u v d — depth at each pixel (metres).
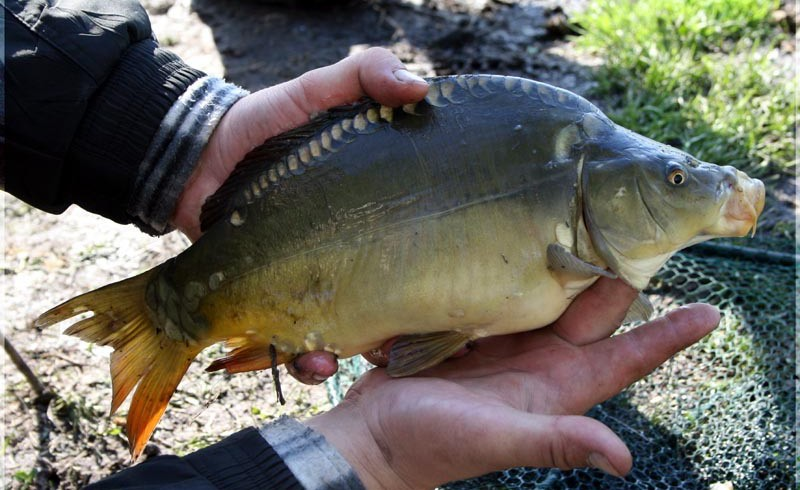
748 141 0.87
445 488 0.56
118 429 0.63
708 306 0.43
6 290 0.76
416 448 0.39
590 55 1.06
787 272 0.70
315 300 0.43
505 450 0.36
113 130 0.52
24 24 0.49
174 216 0.56
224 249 0.44
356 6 1.21
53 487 0.60
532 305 0.42
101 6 0.52
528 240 0.41
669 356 0.43
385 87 0.42
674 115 0.91
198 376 0.67
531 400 0.42
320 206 0.42
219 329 0.45
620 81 0.99
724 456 0.56
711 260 0.72
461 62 1.06
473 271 0.41
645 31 1.04
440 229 0.41
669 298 0.70
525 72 1.04
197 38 1.15
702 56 1.00
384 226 0.41
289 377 0.66
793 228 0.77
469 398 0.39
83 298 0.46
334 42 1.12
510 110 0.42
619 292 0.42
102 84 0.51
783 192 0.82
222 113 0.54
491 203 0.41
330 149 0.42
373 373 0.45
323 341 0.44
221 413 0.64
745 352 0.64
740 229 0.42
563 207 0.41
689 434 0.58
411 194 0.41
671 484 0.55
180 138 0.53
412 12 1.19
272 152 0.44
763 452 0.56
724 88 0.95
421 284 0.41
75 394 0.65
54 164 0.51
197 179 0.55
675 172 0.41
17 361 0.64
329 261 0.42
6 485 0.60
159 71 0.53
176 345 0.46
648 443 0.58
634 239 0.41
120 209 0.54
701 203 0.41
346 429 0.41
